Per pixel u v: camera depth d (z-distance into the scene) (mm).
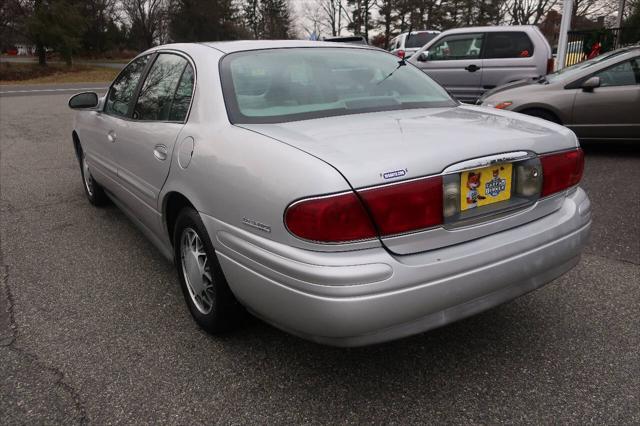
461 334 2797
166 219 3021
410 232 2008
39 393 2355
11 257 3936
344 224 1892
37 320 3006
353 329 1929
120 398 2316
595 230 4238
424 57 9742
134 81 3750
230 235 2287
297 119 2568
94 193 5020
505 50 9227
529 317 2949
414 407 2240
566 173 2482
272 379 2436
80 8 42781
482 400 2275
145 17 50562
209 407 2254
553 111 6762
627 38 16906
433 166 2027
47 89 21031
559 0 40562
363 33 51219
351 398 2301
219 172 2340
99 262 3832
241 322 2693
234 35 53094
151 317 3027
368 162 1956
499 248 2195
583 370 2463
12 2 34406
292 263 1971
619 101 6500
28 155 7809
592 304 3068
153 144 3016
